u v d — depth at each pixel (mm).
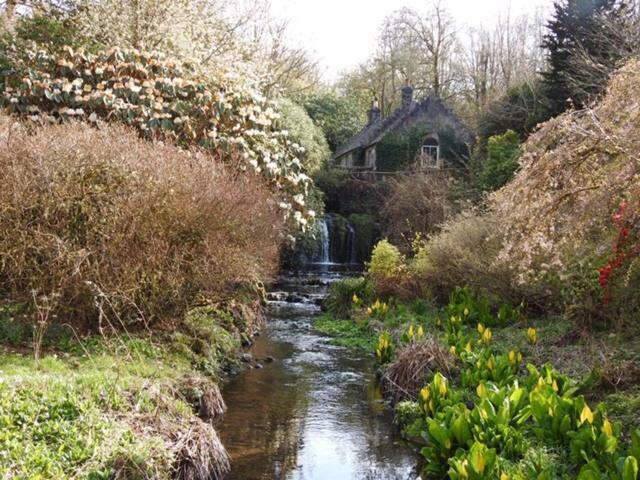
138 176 7043
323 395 7410
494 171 17266
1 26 12375
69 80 9820
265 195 9094
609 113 5262
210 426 5273
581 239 5703
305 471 5270
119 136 7695
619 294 7133
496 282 10273
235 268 7863
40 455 3963
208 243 7402
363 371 8547
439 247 11703
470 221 11250
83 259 6574
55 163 6820
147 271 7152
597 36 16422
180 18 14148
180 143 9562
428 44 34719
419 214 19406
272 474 5148
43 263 6773
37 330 6590
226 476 5059
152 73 10000
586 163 5484
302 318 12820
